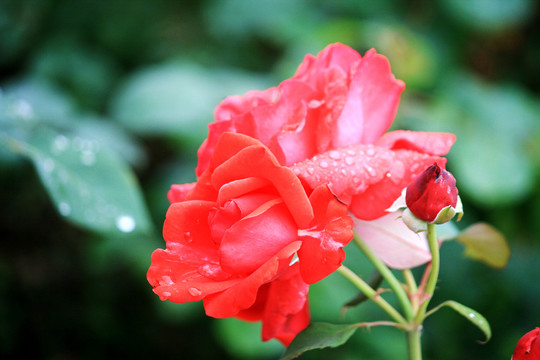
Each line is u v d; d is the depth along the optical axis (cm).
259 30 100
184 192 38
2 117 48
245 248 33
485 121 84
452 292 84
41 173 44
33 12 100
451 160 80
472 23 93
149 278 35
